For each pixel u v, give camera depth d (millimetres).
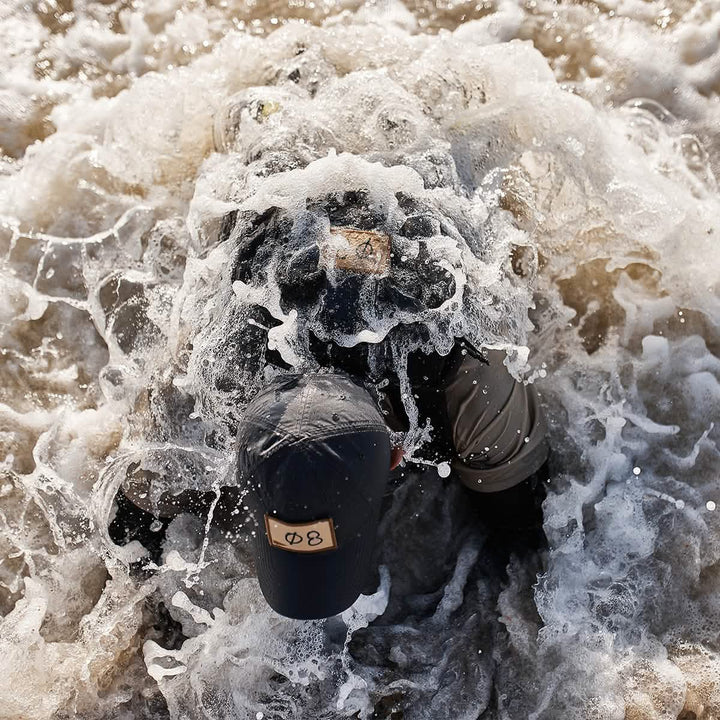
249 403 1652
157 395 2176
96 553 2393
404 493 2486
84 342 2709
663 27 3133
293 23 2906
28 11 3170
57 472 2482
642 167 2760
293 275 1676
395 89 2195
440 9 3154
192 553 2369
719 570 2318
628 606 2250
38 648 2268
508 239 2201
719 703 2146
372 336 1611
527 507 2268
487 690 2223
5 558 2408
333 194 1762
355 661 2291
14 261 2797
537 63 2648
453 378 1755
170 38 3131
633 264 2723
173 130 2803
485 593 2365
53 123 3010
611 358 2625
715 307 2662
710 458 2475
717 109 3018
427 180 1952
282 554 1503
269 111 2225
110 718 2248
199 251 2168
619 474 2467
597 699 2125
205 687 2262
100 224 2844
